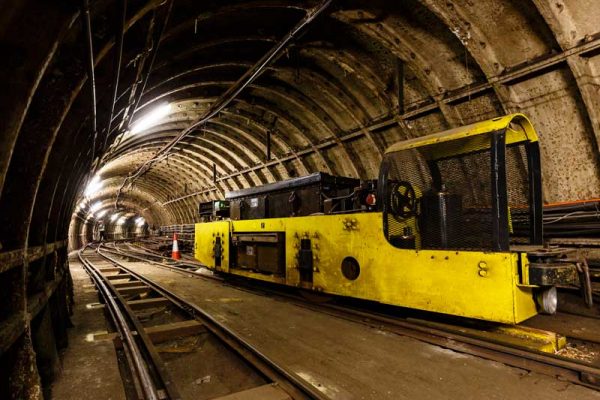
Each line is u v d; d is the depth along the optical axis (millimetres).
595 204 6000
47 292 3441
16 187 2457
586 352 3941
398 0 6633
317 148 12008
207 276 10000
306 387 2898
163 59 6719
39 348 3207
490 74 6605
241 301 6715
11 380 2217
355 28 7691
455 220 4449
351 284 5262
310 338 4406
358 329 4781
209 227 9945
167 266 13195
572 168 6562
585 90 5672
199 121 11977
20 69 1919
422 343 4156
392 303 4664
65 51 2879
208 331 5031
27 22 1896
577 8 5191
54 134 2719
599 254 5910
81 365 3607
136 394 3338
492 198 3936
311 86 10164
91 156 5770
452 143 4441
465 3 5945
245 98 11297
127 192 34500
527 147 5133
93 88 3348
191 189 24734
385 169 4941
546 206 6629
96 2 2693
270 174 15531
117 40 2984
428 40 7148
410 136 8797
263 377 3486
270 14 7332
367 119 9711
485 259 3830
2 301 2262
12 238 2365
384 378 3225
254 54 9078
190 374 3904
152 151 18547
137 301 7000
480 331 4254
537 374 3238
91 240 42281
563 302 6148
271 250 7059
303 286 6215
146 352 4172
